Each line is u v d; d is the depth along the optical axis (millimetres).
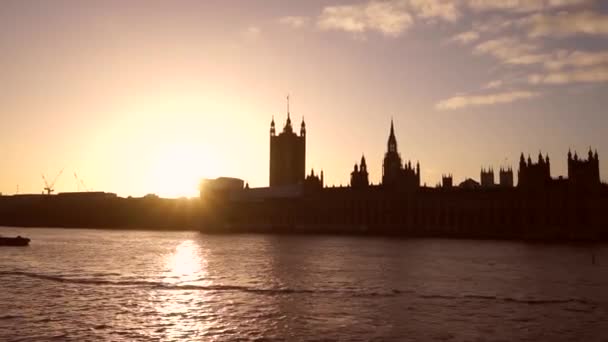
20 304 78375
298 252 163125
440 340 59625
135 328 65188
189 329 64688
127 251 169875
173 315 71500
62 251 170375
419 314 71188
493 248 178250
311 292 87312
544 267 118562
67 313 72688
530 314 70938
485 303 77938
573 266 120875
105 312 73312
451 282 96625
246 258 143750
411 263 128000
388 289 89625
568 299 80500
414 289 89375
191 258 144500
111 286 94312
